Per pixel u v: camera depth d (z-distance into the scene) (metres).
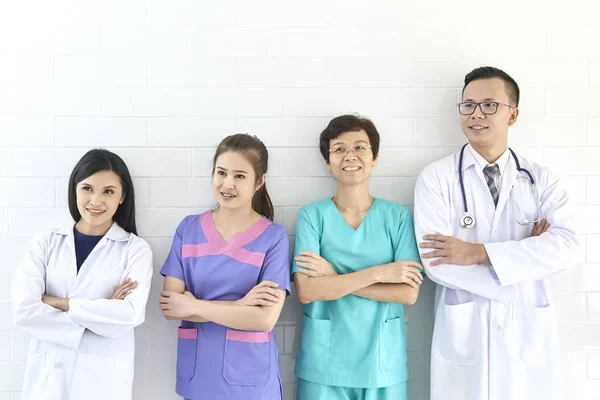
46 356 1.88
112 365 1.88
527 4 2.22
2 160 2.13
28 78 2.13
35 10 2.12
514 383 1.91
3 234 2.13
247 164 1.94
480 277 1.91
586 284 2.22
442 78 2.21
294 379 2.19
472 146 2.06
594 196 2.22
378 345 1.95
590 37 2.22
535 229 1.99
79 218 2.04
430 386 2.11
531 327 1.93
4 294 2.13
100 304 1.83
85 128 2.14
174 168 2.16
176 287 1.96
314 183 2.20
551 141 2.23
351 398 2.01
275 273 1.92
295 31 2.18
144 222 2.17
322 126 2.19
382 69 2.20
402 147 2.21
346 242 2.02
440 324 2.01
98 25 2.14
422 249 1.98
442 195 2.04
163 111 2.16
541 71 2.22
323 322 1.97
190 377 1.91
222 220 2.00
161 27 2.15
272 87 2.18
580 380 2.21
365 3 2.19
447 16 2.21
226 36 2.16
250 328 1.84
